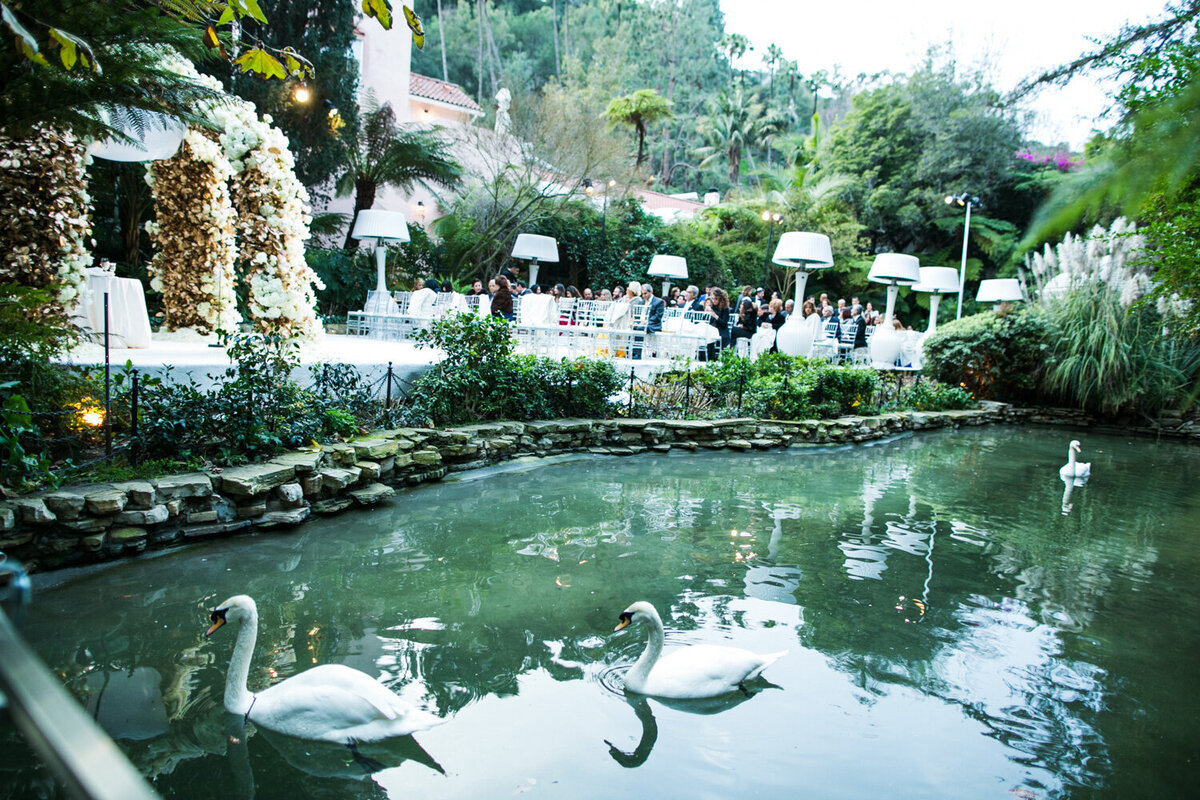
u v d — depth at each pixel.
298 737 3.44
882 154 30.45
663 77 62.75
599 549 6.27
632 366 11.95
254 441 6.46
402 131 19.31
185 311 10.05
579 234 23.45
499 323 9.40
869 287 30.75
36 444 5.54
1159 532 7.89
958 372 16.97
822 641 4.76
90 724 0.35
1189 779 3.47
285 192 9.30
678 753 3.49
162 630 4.34
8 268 7.26
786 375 12.38
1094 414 16.88
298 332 9.35
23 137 5.15
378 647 4.33
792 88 60.28
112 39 4.38
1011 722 3.92
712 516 7.48
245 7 3.62
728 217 30.80
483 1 55.62
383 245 14.62
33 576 4.81
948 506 8.53
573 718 3.74
